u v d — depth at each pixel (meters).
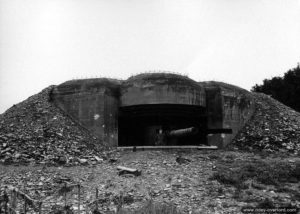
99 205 8.63
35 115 16.92
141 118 18.05
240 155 14.98
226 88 18.22
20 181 10.48
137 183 10.56
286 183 10.91
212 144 17.59
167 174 11.51
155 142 17.66
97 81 17.27
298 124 18.67
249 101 19.31
